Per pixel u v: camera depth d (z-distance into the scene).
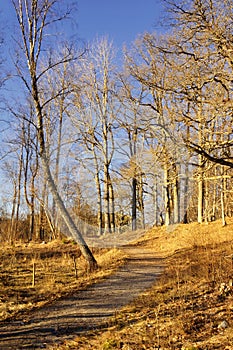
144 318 8.22
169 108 11.05
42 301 10.49
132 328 7.68
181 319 7.69
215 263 12.18
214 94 10.55
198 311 8.14
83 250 15.27
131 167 16.58
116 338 7.19
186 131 10.86
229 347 6.06
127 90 15.92
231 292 9.05
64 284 12.66
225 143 10.14
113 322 8.24
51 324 8.45
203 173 11.10
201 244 17.48
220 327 7.06
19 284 12.98
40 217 33.00
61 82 19.31
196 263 13.09
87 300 10.28
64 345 7.18
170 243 20.34
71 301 10.27
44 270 15.72
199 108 10.71
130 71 16.52
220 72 10.28
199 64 10.64
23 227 37.78
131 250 19.72
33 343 7.35
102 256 19.00
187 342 6.59
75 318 8.77
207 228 21.66
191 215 33.69
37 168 27.22
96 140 26.70
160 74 11.20
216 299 8.77
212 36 10.05
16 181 36.78
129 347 6.69
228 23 10.11
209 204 28.36
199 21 10.24
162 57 11.20
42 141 16.33
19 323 8.62
